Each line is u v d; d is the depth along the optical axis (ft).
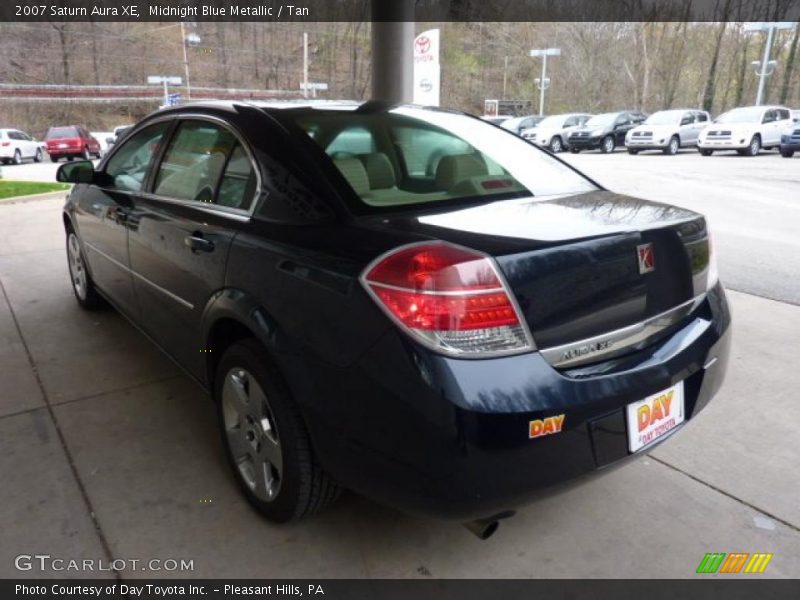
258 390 7.34
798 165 54.34
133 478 8.58
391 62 26.23
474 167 8.60
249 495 7.93
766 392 11.12
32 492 8.23
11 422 10.03
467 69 194.70
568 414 5.79
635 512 8.00
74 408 10.50
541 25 181.37
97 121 185.98
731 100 163.84
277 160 7.66
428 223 6.60
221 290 7.82
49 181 49.49
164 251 9.39
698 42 160.25
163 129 10.57
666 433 6.75
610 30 166.30
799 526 7.73
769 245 22.84
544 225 6.60
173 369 12.04
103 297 13.99
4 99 171.01
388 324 5.71
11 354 12.72
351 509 8.02
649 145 71.46
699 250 7.48
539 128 80.64
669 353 6.79
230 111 8.79
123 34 198.49
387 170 7.75
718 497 8.27
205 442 9.49
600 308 6.27
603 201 8.02
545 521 7.84
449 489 5.64
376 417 5.88
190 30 201.36
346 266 6.12
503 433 5.52
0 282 18.03
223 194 8.39
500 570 7.04
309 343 6.37
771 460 9.07
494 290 5.62
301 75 212.23
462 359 5.54
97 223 12.48
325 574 6.95
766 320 14.90
